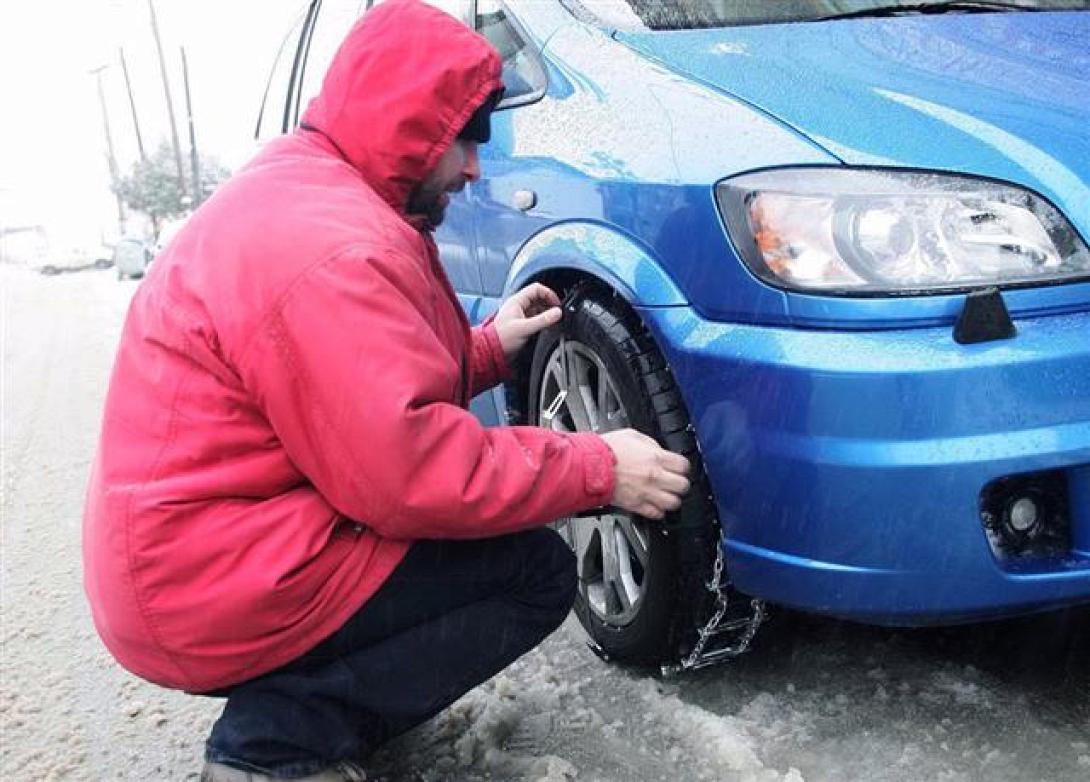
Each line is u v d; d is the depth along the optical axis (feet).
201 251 5.03
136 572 5.00
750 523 5.82
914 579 5.33
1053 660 6.74
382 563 5.29
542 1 8.44
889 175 5.57
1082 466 5.27
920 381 5.14
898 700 6.49
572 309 7.16
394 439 4.77
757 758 6.04
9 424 19.85
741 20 7.95
